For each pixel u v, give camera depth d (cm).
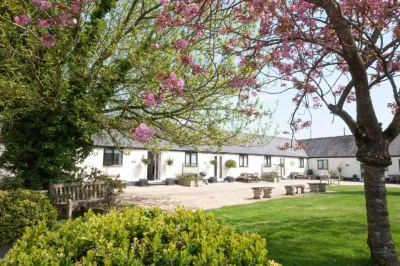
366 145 497
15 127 988
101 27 843
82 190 952
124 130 979
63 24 488
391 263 475
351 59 459
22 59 846
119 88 954
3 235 589
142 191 1939
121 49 830
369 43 517
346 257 550
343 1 471
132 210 381
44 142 976
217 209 1148
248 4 447
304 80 538
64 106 920
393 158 3494
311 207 1218
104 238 272
